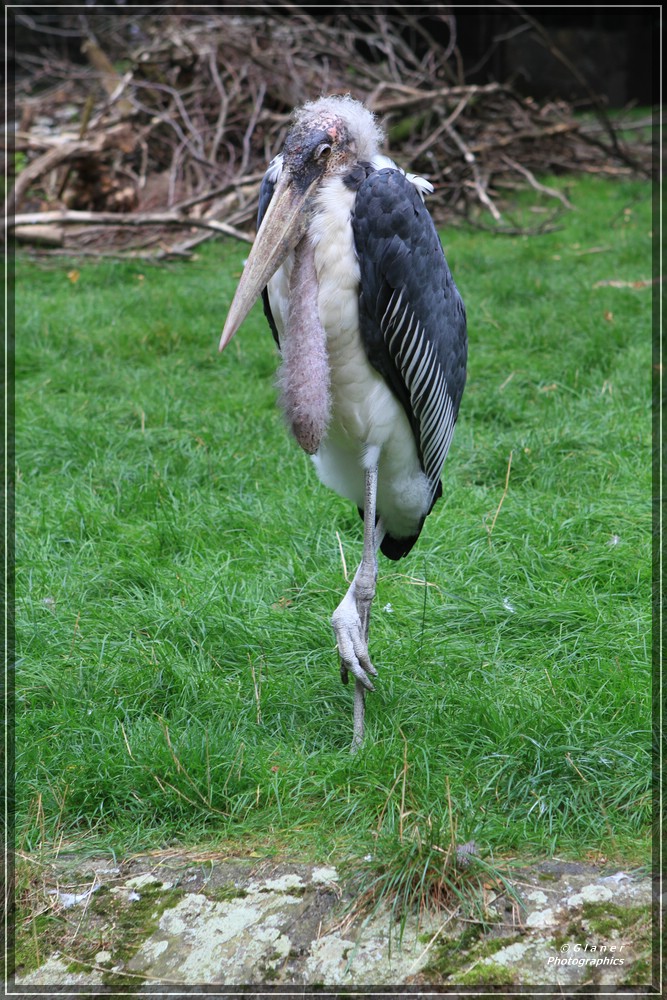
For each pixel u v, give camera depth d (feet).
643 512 19.39
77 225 42.34
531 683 14.51
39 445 23.12
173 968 10.53
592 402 24.39
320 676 14.92
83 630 16.33
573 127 50.70
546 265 37.11
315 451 12.99
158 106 50.85
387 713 13.80
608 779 12.57
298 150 12.37
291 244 12.39
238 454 22.34
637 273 35.42
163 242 42.32
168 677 14.82
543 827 11.91
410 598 16.85
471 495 20.18
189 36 50.78
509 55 76.84
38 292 35.19
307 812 12.27
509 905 10.88
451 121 46.37
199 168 47.39
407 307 12.76
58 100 53.98
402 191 12.41
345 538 18.84
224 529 19.43
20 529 19.47
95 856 11.96
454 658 15.14
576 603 16.34
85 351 29.09
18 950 10.84
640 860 11.44
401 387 13.23
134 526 19.58
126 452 22.71
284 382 12.62
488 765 12.83
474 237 43.16
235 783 12.67
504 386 25.32
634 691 14.07
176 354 28.94
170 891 11.33
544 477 20.94
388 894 10.96
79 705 14.43
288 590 17.20
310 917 10.87
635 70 80.23
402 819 11.40
